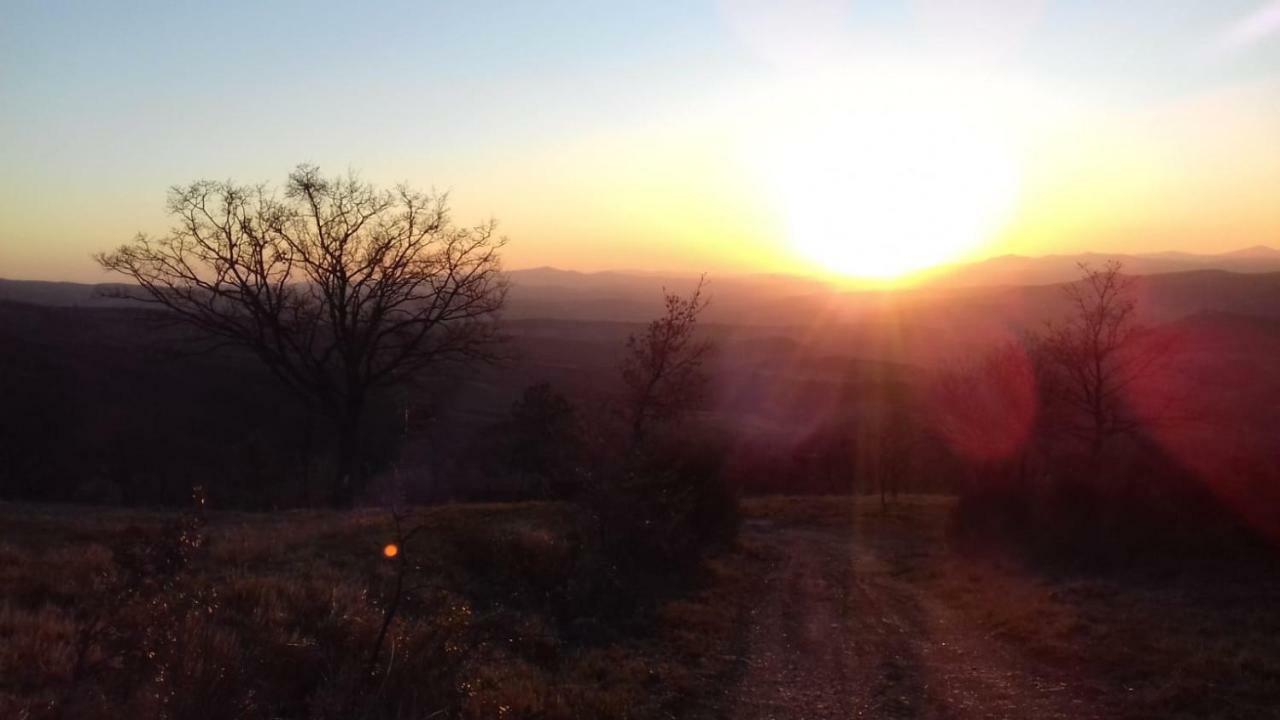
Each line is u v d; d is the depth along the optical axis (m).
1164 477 17.39
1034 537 19.05
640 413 22.56
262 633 7.83
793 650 11.94
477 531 15.34
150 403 45.16
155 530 8.11
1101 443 25.97
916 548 24.55
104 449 38.81
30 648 7.32
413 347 31.84
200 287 30.34
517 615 11.51
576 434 17.95
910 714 8.91
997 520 20.89
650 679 10.07
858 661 11.27
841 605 15.43
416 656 7.77
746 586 17.19
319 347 33.00
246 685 6.54
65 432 39.44
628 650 11.46
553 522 17.67
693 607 14.22
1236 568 14.60
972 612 14.24
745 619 14.03
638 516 16.61
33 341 50.97
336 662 7.68
